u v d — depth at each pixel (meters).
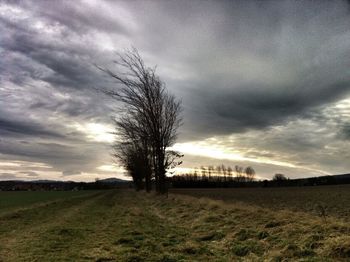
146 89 39.50
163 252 10.61
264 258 9.33
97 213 26.17
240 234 12.51
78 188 155.38
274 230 12.10
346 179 115.19
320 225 11.20
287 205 28.05
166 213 23.53
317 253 8.86
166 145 42.12
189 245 11.20
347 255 8.36
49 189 150.25
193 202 26.22
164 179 42.66
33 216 25.27
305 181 119.12
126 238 12.90
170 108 41.94
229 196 47.84
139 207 31.70
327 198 38.22
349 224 11.04
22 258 10.41
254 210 17.28
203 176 130.75
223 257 9.87
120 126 44.34
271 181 129.12
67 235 14.53
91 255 10.30
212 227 14.99
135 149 58.12
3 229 18.02
